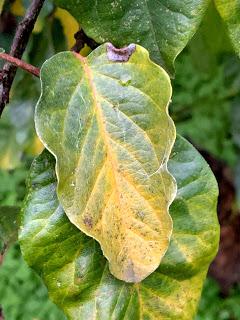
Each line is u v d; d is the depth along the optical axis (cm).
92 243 20
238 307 64
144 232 18
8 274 65
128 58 18
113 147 18
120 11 19
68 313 20
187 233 20
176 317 20
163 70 18
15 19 28
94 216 18
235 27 18
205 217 20
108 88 18
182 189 20
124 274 18
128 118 18
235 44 18
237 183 54
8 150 39
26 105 31
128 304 20
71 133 18
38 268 20
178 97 76
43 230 19
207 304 64
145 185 18
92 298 20
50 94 18
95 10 19
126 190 18
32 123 33
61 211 19
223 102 49
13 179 67
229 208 61
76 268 20
